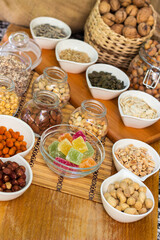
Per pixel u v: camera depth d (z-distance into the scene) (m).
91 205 1.00
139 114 1.25
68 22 1.65
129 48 1.41
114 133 1.24
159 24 1.63
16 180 0.90
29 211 0.93
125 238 0.94
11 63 1.22
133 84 1.38
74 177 1.04
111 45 1.41
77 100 1.33
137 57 1.37
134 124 1.26
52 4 1.57
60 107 1.24
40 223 0.92
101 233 0.94
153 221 1.01
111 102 1.37
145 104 1.30
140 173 1.08
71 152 0.98
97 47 1.47
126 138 1.24
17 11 1.56
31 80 1.37
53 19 1.58
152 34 1.43
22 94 1.27
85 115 1.13
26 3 1.55
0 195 0.86
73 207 0.98
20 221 0.90
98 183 1.07
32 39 1.50
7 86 1.09
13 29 1.58
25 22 1.61
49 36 1.50
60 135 1.12
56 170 1.02
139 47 1.41
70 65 1.37
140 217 0.93
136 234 0.96
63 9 1.59
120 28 1.38
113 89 1.32
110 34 1.37
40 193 0.99
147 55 1.29
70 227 0.93
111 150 1.20
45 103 1.11
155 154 1.16
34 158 1.08
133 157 1.11
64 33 1.58
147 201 0.97
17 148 1.02
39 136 1.13
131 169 1.08
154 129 1.31
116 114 1.33
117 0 1.40
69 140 1.06
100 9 1.40
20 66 1.23
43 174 1.04
